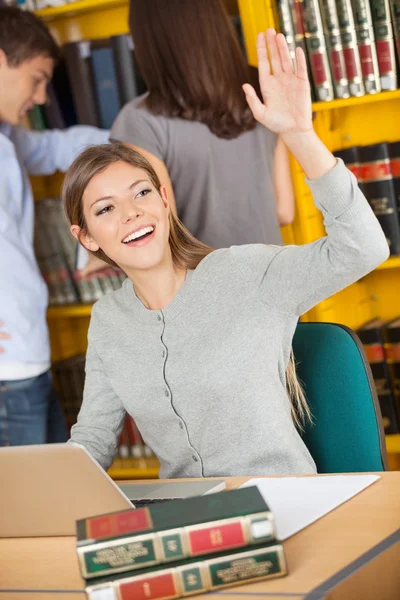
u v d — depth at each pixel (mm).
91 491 1275
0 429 2855
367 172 2725
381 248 1467
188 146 2682
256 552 995
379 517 1147
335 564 1018
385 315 3113
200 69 2588
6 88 2816
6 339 2777
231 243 2750
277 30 2674
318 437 1708
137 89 2869
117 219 1691
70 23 3164
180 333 1696
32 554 1282
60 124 3039
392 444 2811
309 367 1723
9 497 1333
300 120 1467
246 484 1407
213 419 1656
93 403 1825
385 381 2818
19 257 2797
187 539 995
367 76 2623
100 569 993
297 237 2881
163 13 2566
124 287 1857
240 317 1654
